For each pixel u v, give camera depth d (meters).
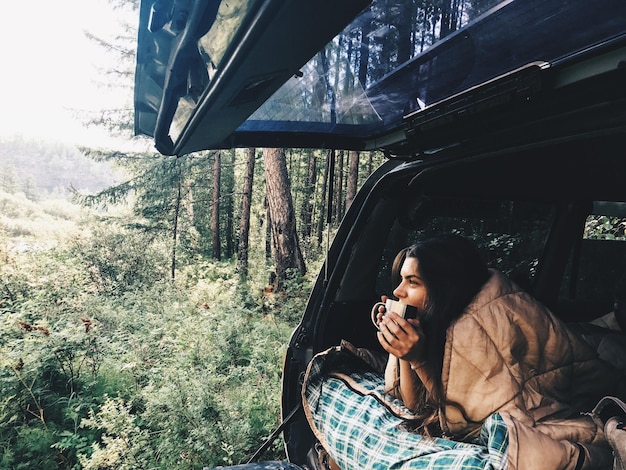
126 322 7.89
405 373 1.80
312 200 23.59
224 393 5.02
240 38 0.79
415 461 1.62
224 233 24.14
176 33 1.07
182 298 10.30
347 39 1.34
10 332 6.30
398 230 2.57
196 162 19.28
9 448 4.36
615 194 2.63
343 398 2.12
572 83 1.41
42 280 9.17
